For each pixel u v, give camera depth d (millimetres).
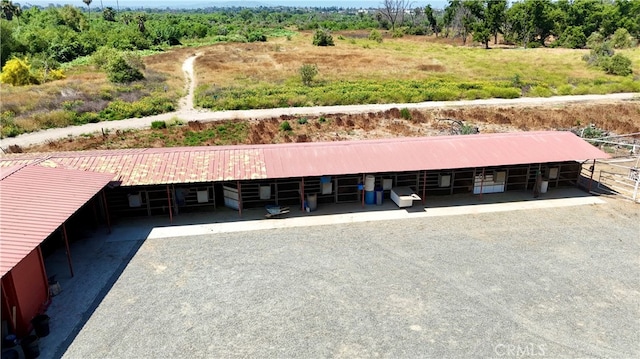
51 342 14172
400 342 14156
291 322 15062
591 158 24391
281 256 19000
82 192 18688
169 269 18125
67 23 109750
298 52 83500
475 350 13844
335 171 22344
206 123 39438
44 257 19047
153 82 54875
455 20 117250
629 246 19828
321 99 46344
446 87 51938
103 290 16797
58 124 39031
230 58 75625
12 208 16438
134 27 102812
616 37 89875
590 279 17375
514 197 25016
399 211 23266
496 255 19047
